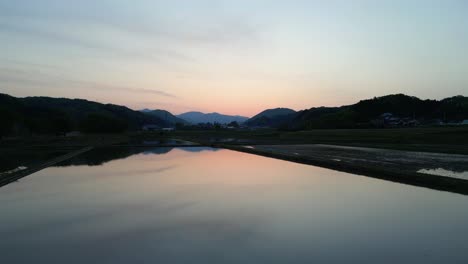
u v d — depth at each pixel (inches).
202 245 350.3
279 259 310.5
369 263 298.7
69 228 412.2
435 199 553.0
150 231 398.3
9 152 1505.9
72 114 6200.8
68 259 316.8
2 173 833.5
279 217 452.1
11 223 434.9
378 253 322.0
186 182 740.0
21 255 328.2
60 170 946.1
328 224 418.9
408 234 376.5
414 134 2213.3
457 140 1819.6
